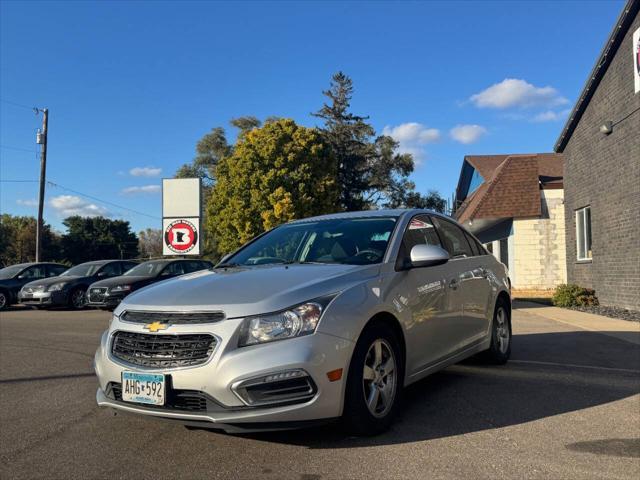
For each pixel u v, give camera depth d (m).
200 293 4.00
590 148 14.60
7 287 18.30
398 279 4.57
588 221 15.14
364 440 4.08
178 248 18.94
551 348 7.99
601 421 4.55
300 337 3.65
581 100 14.62
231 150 51.38
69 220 80.19
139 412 3.78
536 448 3.93
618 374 6.23
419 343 4.70
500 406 4.98
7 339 10.06
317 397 3.62
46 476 3.59
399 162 44.88
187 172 52.06
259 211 28.69
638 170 11.95
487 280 6.28
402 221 5.20
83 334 10.68
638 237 12.03
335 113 44.91
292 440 4.10
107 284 15.16
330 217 5.74
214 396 3.55
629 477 3.44
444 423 4.48
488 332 6.29
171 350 3.72
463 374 6.25
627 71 12.37
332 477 3.46
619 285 12.98
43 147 29.89
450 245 5.86
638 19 11.77
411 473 3.50
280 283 4.03
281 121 29.72
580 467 3.60
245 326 3.66
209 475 3.53
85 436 4.35
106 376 3.98
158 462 3.77
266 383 3.53
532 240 21.38
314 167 29.42
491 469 3.56
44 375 6.75
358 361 3.91
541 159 26.23
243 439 4.15
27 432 4.49
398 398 4.37
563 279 21.27
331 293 3.96
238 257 5.48
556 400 5.17
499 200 21.39
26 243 66.12
